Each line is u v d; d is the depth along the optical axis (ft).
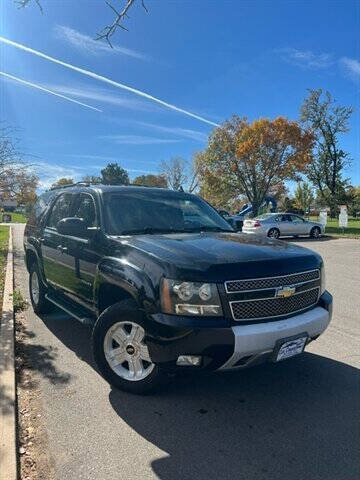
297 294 13.10
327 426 12.15
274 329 12.12
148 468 10.28
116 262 13.94
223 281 11.88
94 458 10.65
